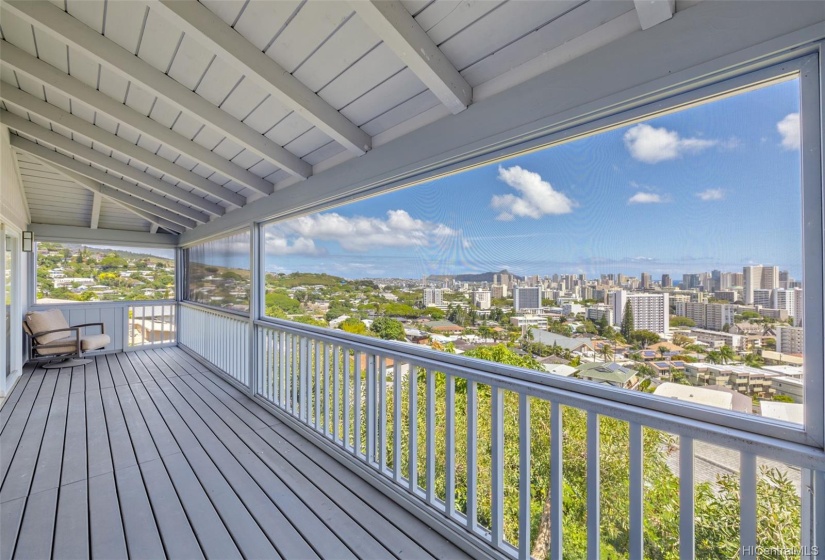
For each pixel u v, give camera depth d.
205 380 4.85
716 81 1.16
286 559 1.76
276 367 3.72
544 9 1.42
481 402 2.20
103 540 1.87
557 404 1.53
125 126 3.20
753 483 1.10
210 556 1.78
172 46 2.12
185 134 3.18
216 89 2.44
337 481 2.45
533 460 1.90
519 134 1.65
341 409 2.88
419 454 2.64
